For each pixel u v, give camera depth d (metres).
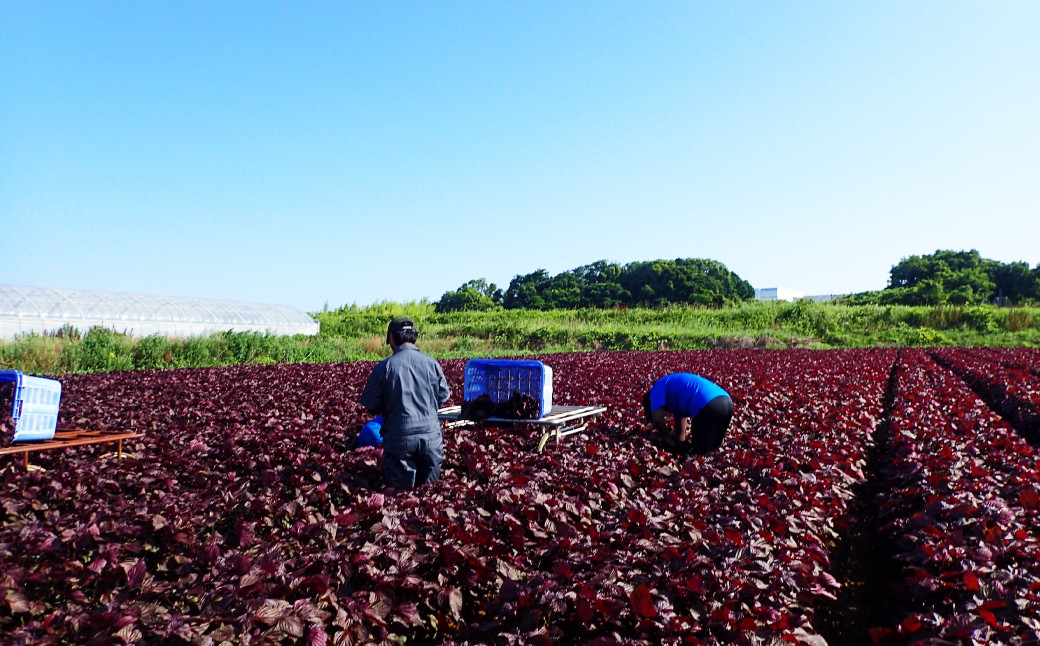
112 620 3.39
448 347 38.00
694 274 69.94
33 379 7.17
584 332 40.34
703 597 4.11
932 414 10.87
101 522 4.81
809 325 42.41
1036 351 28.91
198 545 4.54
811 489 6.70
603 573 4.20
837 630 5.03
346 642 3.62
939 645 3.67
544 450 7.98
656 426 8.53
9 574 3.85
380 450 7.10
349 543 4.54
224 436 8.62
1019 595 4.12
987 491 6.38
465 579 4.43
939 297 58.34
